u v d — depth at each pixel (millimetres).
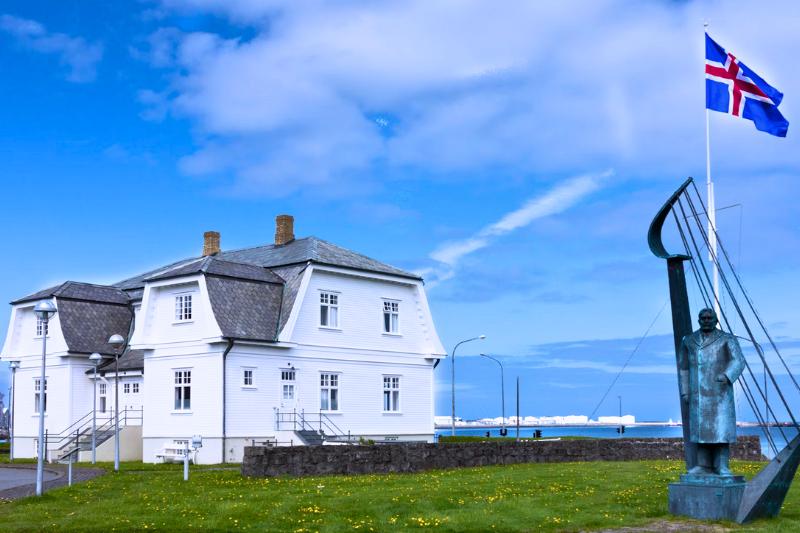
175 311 44875
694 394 17297
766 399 17828
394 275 51406
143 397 47656
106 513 20297
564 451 36062
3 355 53969
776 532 15586
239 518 18891
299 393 45469
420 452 31219
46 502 22859
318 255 47906
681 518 17266
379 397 49875
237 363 42875
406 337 52125
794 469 17219
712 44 31578
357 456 29750
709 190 36719
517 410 71750
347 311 48750
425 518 18328
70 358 50188
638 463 34719
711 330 17328
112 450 46281
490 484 24547
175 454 43156
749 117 31000
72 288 52719
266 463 28109
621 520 17516
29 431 52500
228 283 44219
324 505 20297
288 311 45406
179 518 19156
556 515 18391
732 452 38375
